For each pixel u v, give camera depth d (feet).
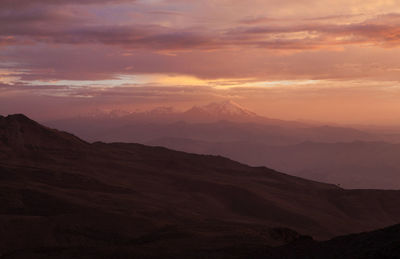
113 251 134.10
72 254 132.87
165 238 178.81
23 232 212.02
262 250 119.03
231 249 132.36
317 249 101.76
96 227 233.96
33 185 341.21
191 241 157.99
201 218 299.99
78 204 291.79
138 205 321.32
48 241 210.38
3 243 198.18
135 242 185.26
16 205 288.92
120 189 389.39
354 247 93.15
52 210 283.18
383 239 90.94
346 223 406.82
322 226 382.42
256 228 206.08
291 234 193.16
